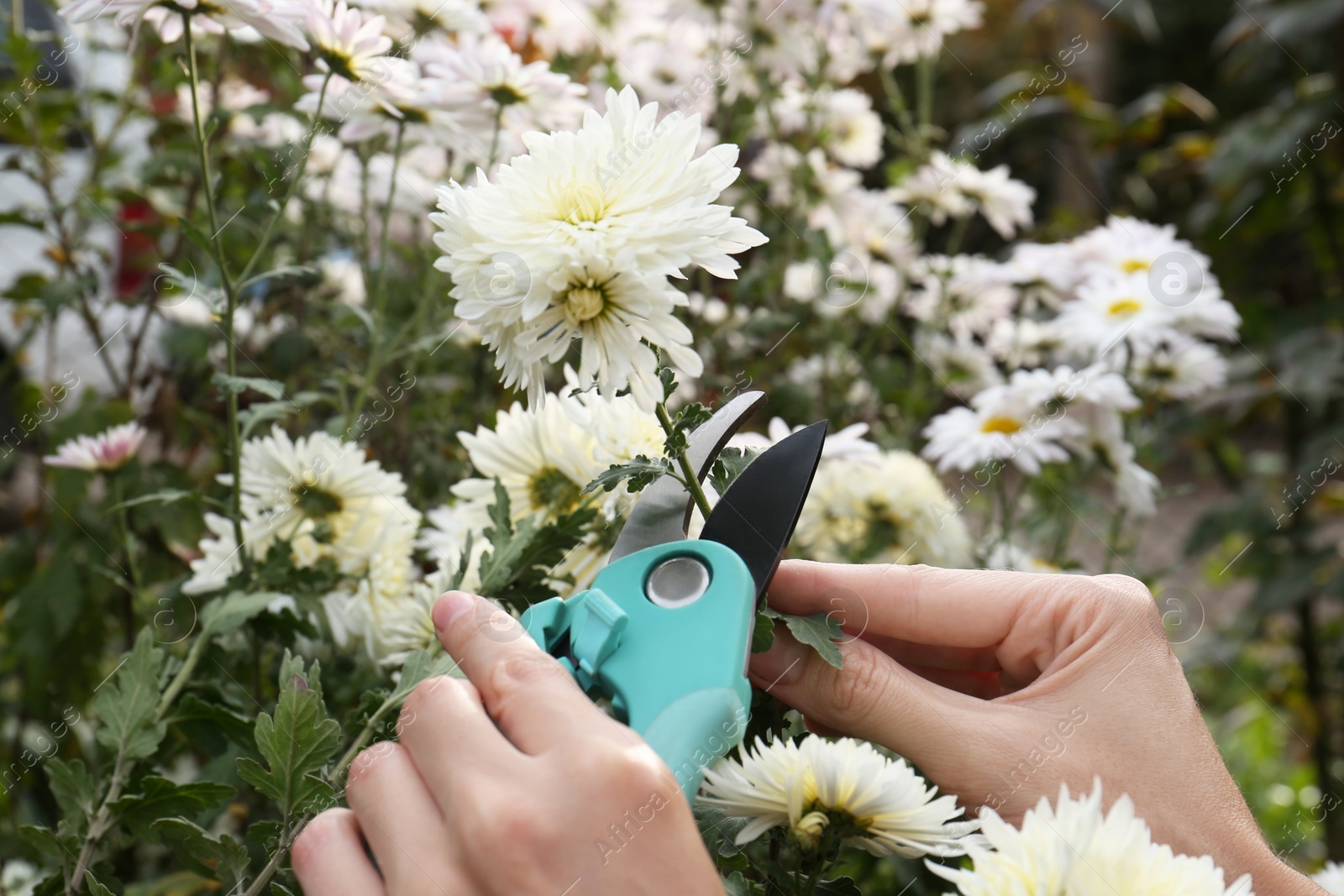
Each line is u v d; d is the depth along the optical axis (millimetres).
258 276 636
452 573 584
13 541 971
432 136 681
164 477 830
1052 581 514
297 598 609
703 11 979
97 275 901
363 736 492
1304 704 1534
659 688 442
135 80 1012
